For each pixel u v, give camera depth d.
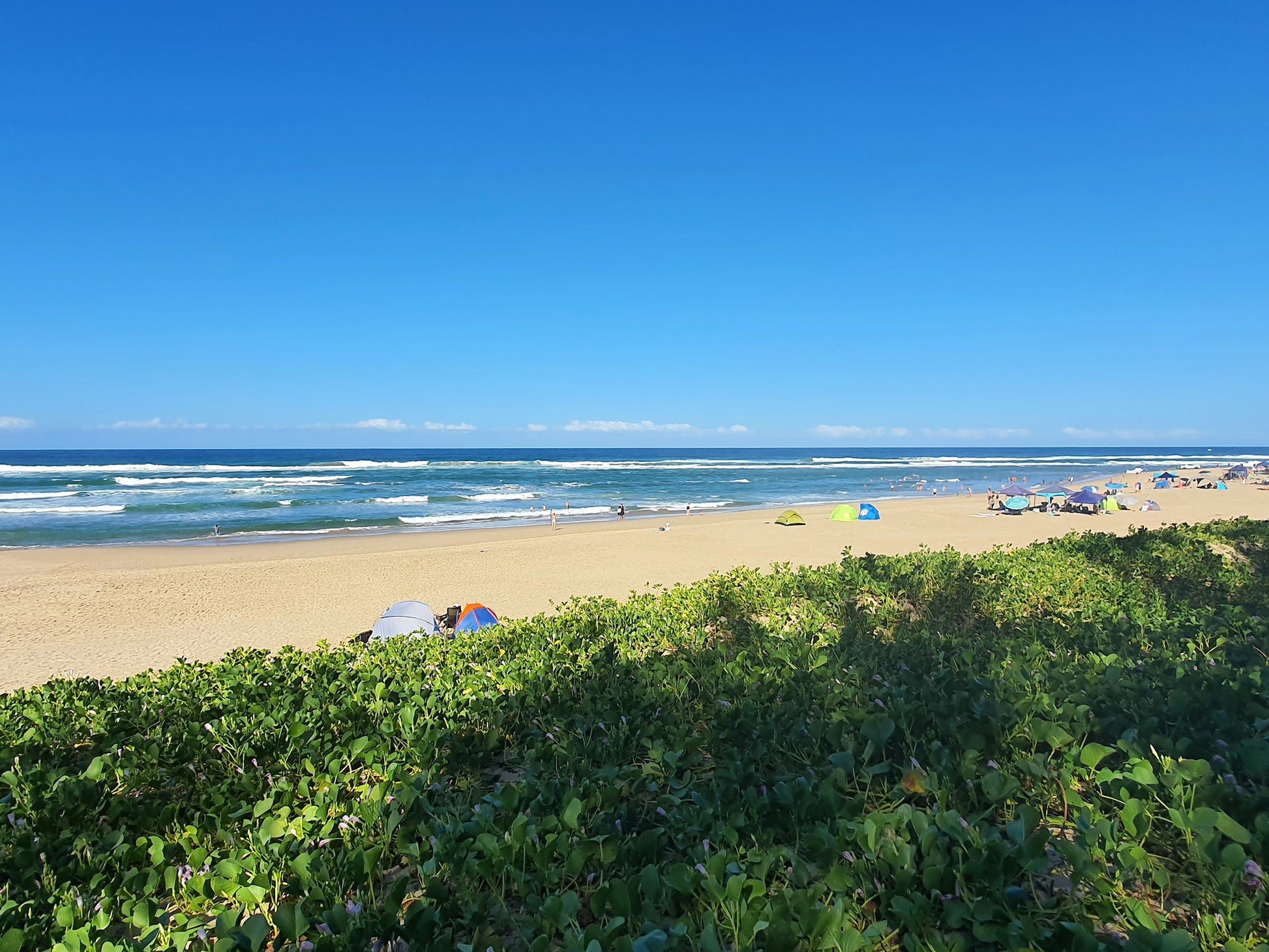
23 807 4.11
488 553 25.22
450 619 13.31
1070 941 2.35
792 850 3.15
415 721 5.09
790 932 2.39
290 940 2.76
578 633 7.88
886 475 84.25
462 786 4.17
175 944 2.87
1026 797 3.51
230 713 5.62
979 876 2.69
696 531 31.42
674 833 3.36
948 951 2.37
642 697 5.20
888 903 2.71
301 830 3.64
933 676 5.17
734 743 4.39
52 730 5.59
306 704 5.58
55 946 2.77
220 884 3.19
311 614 16.61
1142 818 3.05
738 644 7.32
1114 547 12.86
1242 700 4.22
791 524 33.34
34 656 13.59
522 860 3.11
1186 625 6.73
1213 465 116.69
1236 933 2.45
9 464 106.88
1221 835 2.95
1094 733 4.07
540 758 4.36
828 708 4.55
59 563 23.70
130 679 7.38
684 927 2.48
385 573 21.52
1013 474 87.75
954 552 12.70
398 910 2.78
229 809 4.01
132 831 4.00
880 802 3.57
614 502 49.09
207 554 25.89
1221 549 14.26
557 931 2.84
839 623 8.18
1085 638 6.31
